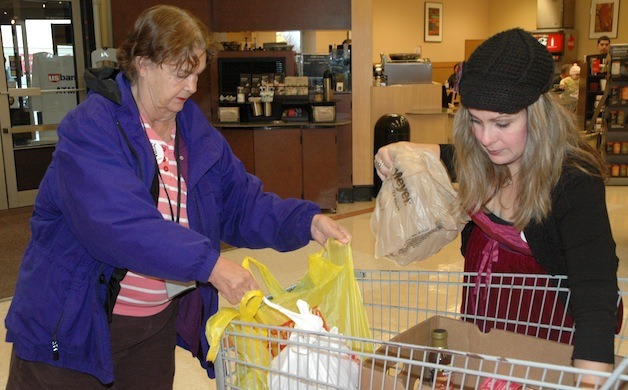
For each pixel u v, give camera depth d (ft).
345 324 5.17
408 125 24.52
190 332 6.31
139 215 4.85
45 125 24.99
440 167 5.57
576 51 48.08
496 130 4.69
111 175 4.94
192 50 5.27
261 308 4.78
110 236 4.82
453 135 5.50
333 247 5.44
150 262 4.80
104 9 24.18
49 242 5.48
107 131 5.16
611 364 4.06
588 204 4.63
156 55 5.22
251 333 4.62
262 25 24.23
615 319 4.26
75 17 25.14
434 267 15.51
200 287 6.06
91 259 5.38
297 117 23.06
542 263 5.12
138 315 6.12
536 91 4.52
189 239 4.80
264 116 23.09
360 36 24.21
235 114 22.80
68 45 25.22
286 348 4.58
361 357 4.47
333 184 23.09
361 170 25.04
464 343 5.13
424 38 51.13
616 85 28.35
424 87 25.93
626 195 26.27
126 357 6.30
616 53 28.17
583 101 32.83
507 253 5.47
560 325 5.35
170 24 5.23
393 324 9.86
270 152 22.88
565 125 4.82
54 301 5.33
